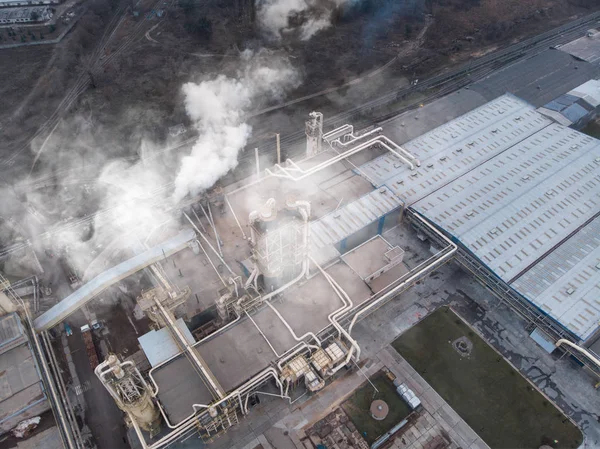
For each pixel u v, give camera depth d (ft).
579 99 371.97
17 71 451.12
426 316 249.14
